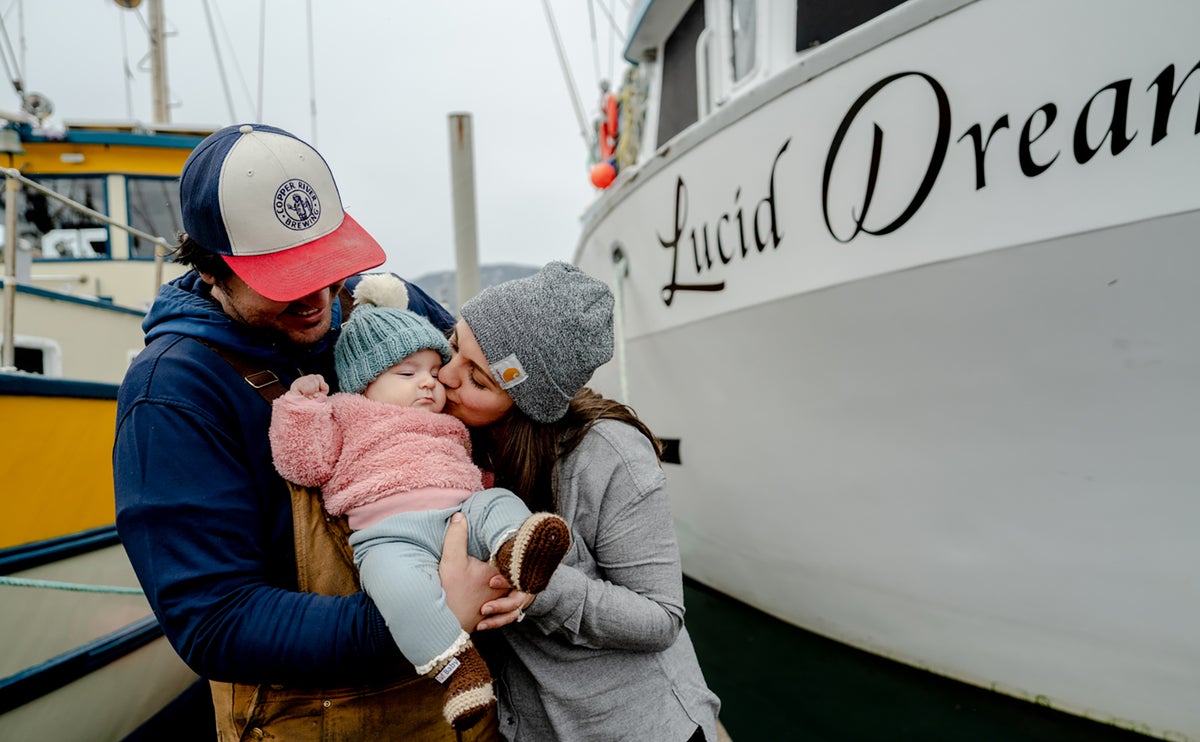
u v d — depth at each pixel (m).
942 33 2.04
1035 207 1.93
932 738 2.33
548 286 1.10
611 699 1.14
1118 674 2.07
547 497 1.18
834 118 2.33
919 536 2.42
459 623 0.99
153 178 5.39
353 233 1.21
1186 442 1.83
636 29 3.93
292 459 1.07
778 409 2.78
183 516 0.97
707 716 1.22
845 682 2.73
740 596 3.35
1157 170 1.74
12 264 2.38
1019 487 2.14
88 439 2.47
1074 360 1.95
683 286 3.15
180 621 0.95
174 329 1.11
